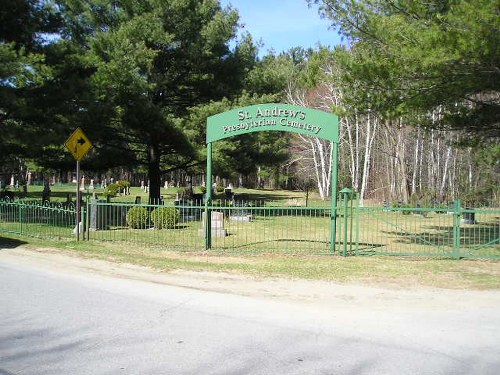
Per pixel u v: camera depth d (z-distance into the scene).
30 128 18.84
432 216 27.41
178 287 8.95
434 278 9.73
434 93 12.66
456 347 5.80
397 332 6.39
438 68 11.36
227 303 7.82
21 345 5.58
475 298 8.27
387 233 18.58
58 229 17.08
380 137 45.97
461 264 11.21
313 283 9.32
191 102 26.92
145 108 22.69
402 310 7.54
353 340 6.02
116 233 16.95
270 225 20.95
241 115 13.70
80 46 22.73
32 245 13.51
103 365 4.98
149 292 8.48
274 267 10.71
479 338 6.16
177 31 24.61
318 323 6.77
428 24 12.02
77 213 14.51
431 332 6.41
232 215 23.67
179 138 23.50
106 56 22.66
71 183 90.31
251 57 27.38
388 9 13.16
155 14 23.73
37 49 19.50
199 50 24.55
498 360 5.37
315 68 14.36
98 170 26.81
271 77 26.73
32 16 19.36
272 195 52.19
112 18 24.73
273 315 7.16
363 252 12.47
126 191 50.50
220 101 25.08
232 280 9.55
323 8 13.25
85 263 11.12
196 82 26.05
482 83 12.24
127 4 24.34
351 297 8.33
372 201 40.59
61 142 19.03
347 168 51.59
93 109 20.77
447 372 4.98
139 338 5.91
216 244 14.52
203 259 11.77
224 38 25.02
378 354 5.51
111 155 25.89
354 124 49.50
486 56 10.77
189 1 24.30
